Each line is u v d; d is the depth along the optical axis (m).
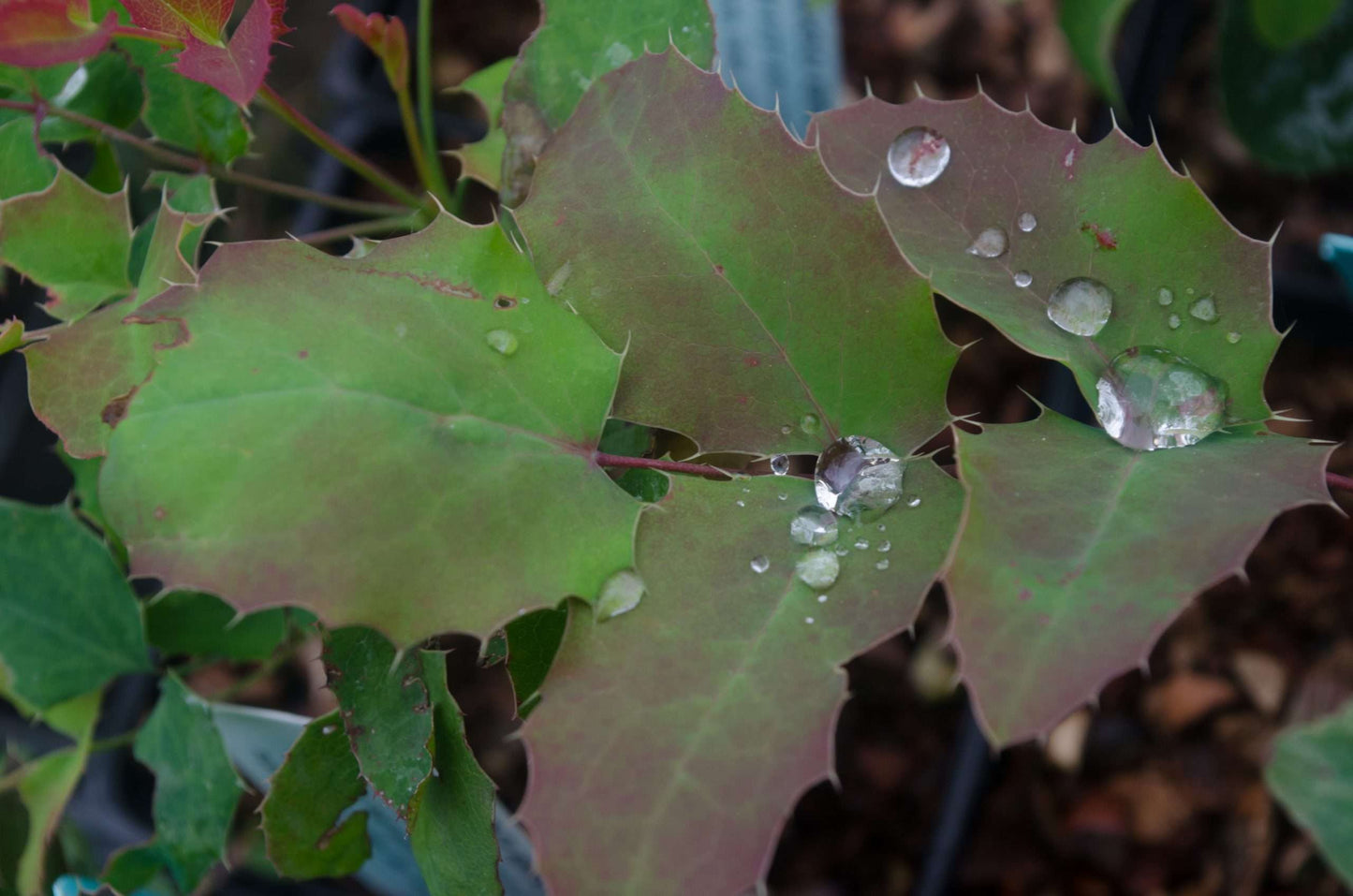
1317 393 0.42
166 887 0.28
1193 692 0.39
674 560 0.19
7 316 0.39
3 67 0.23
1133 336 0.20
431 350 0.19
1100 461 0.19
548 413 0.19
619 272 0.20
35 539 0.25
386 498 0.19
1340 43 0.35
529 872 0.26
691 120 0.20
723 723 0.18
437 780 0.20
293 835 0.22
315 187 0.42
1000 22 0.48
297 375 0.19
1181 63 0.46
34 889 0.25
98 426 0.20
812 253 0.20
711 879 0.18
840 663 0.19
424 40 0.26
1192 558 0.18
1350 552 0.40
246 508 0.18
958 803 0.36
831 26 0.28
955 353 0.20
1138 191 0.20
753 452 0.20
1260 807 0.37
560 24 0.23
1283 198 0.44
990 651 0.18
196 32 0.20
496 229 0.20
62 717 0.26
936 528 0.20
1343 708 0.28
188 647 0.26
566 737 0.18
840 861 0.38
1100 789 0.38
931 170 0.21
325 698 0.38
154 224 0.23
